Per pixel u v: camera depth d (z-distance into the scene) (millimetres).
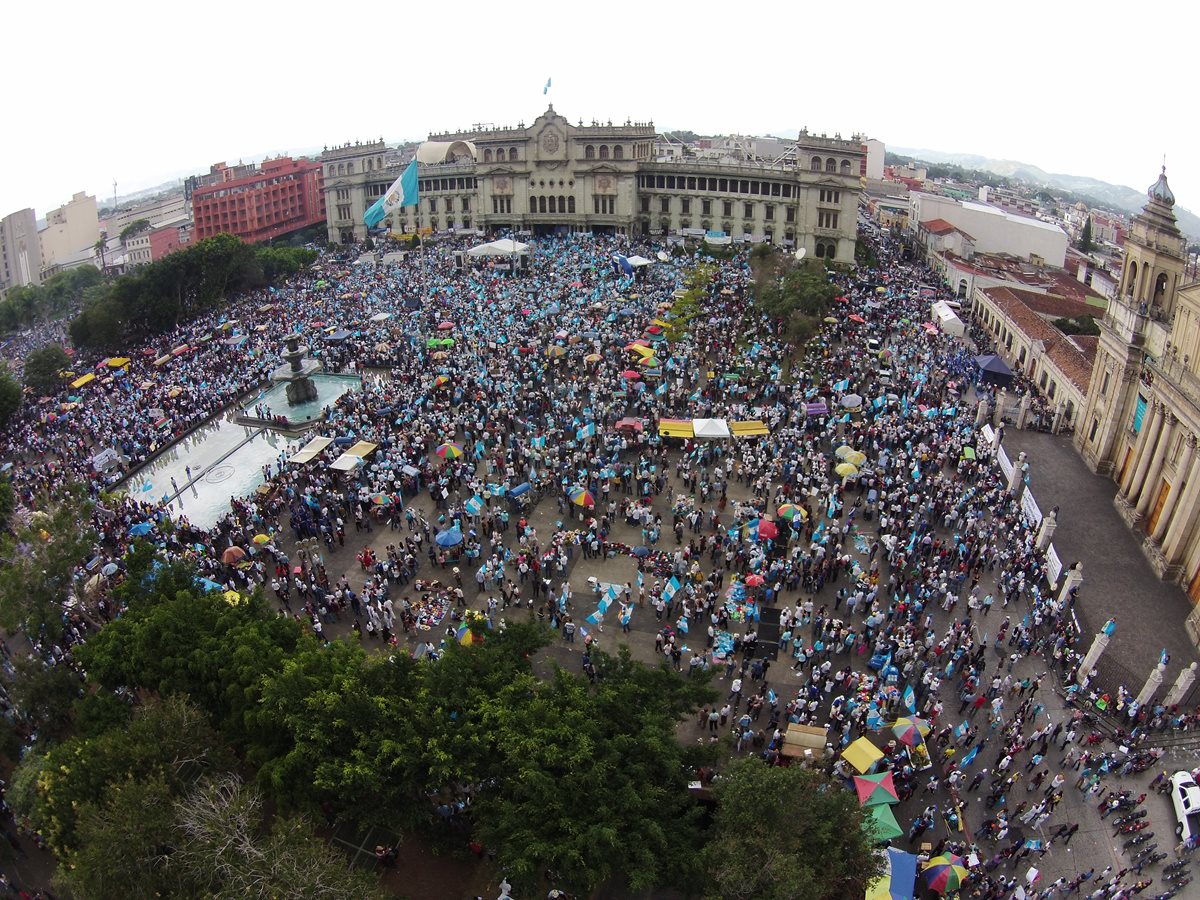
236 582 50969
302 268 144625
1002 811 35938
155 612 40094
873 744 38656
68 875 29641
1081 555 54625
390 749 30625
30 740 41812
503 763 30812
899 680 42438
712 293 106812
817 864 28234
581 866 27609
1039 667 44344
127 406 82125
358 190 177500
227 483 68375
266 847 27938
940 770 38094
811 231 136625
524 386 76000
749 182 141750
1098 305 109188
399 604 49656
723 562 52594
